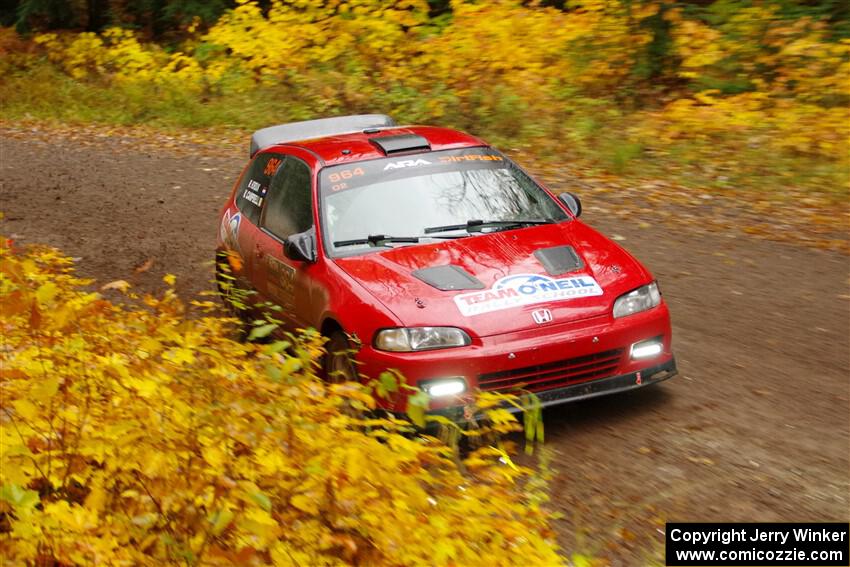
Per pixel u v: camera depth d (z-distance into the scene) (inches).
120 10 1039.0
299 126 396.5
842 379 236.7
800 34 565.0
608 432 216.4
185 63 866.8
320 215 252.8
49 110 861.2
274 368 133.3
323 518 122.6
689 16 618.8
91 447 119.3
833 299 296.2
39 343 141.5
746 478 189.2
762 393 231.5
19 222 480.1
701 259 347.6
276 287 267.6
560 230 248.8
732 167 460.1
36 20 1063.0
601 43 623.8
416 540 125.0
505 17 678.5
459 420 205.8
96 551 106.3
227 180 552.7
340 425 142.4
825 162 449.7
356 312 219.5
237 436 123.0
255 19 824.9
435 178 262.8
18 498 103.6
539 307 215.6
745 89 573.0
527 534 136.3
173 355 140.9
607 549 165.0
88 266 396.8
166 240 434.6
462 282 221.8
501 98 604.1
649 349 223.9
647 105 592.1
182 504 115.1
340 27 764.0
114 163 625.0
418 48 713.6
